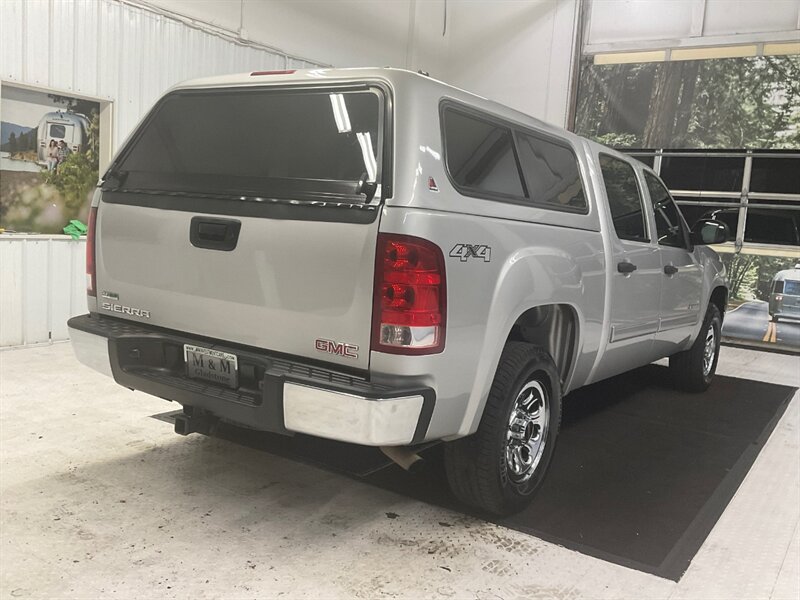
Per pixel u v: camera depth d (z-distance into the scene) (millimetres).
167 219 2717
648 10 9180
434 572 2461
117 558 2438
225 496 3000
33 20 5422
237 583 2316
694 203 8961
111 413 4043
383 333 2236
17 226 5672
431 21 10539
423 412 2320
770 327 8422
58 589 2229
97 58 5906
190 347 2656
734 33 8602
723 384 5961
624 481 3459
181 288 2691
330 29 8656
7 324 5602
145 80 6320
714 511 3156
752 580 2555
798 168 8328
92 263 3025
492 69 10648
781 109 8359
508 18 10422
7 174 5543
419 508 2984
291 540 2639
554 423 3135
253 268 2479
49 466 3225
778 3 8305
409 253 2221
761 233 8562
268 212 2443
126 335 2760
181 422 2748
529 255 2785
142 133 3004
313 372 2340
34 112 5629
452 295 2359
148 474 3191
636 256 3857
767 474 3695
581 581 2465
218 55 7059
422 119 2375
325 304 2334
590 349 3469
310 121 2533
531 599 2326
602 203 3564
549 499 3176
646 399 5191
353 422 2201
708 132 8836
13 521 2670
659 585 2471
